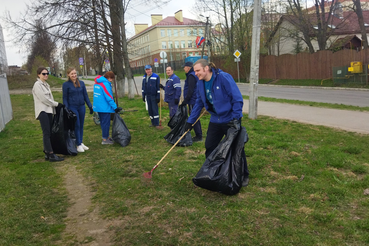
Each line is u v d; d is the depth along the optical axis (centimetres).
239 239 273
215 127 399
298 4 2548
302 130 704
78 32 1517
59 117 568
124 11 1672
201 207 340
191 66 631
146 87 817
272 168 453
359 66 1991
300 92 1828
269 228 288
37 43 1570
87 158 571
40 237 294
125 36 1695
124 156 567
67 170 505
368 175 395
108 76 658
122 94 1809
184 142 614
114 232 299
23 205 366
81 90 614
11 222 321
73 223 322
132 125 884
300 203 334
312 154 502
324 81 2325
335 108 1024
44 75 548
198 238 279
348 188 365
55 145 574
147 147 629
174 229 297
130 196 382
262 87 2450
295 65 2667
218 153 364
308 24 2631
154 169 443
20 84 2836
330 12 2483
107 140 676
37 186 430
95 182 444
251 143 593
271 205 332
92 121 1016
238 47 3047
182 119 627
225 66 3325
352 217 300
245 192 373
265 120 865
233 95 364
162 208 343
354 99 1349
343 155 484
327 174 409
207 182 353
